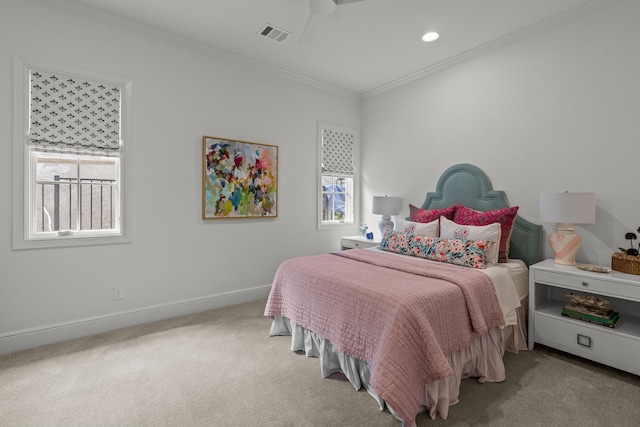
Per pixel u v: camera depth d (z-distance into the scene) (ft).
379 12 8.95
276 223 13.12
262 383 6.81
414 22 9.45
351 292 6.78
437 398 5.85
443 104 12.33
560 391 6.55
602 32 8.46
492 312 7.18
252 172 12.26
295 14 9.13
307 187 14.03
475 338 6.88
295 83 13.51
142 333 9.29
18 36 8.09
